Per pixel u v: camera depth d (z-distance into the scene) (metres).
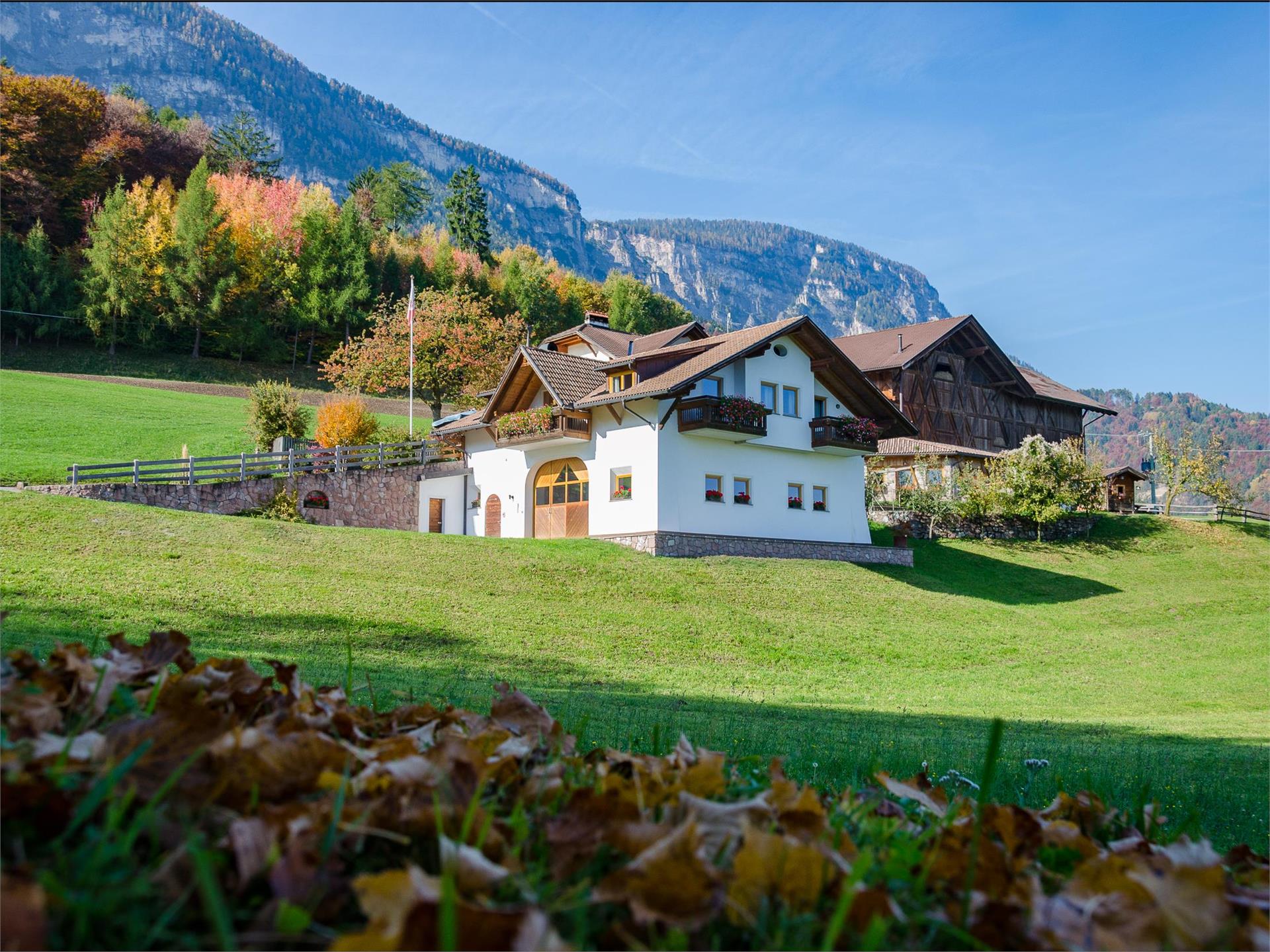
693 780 1.83
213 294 66.94
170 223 69.12
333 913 1.12
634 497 25.61
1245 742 10.68
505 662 14.13
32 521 18.12
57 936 0.96
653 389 24.53
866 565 28.78
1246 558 37.75
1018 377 47.94
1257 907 1.56
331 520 28.12
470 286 87.38
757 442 27.11
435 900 1.01
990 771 1.40
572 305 94.81
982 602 26.64
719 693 13.21
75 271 66.38
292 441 30.16
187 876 1.08
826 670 17.41
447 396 49.75
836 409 30.61
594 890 1.22
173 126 104.25
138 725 1.38
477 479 31.22
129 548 17.50
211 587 15.62
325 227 75.50
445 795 1.43
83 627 11.32
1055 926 1.35
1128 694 16.55
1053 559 35.38
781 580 24.19
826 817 1.77
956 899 1.47
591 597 20.11
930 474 39.91
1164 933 1.33
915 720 11.08
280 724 1.74
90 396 43.47
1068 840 1.92
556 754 2.13
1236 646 22.95
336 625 14.64
